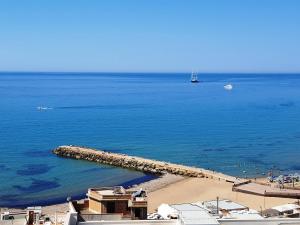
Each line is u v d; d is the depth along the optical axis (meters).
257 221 50.50
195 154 181.12
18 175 146.00
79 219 52.81
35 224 77.81
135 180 144.12
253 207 107.62
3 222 78.88
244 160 171.50
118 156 167.75
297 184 132.12
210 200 108.81
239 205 97.19
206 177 143.38
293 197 116.19
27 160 167.75
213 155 179.62
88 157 171.50
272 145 199.88
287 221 50.59
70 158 173.75
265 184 130.62
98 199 65.44
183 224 48.22
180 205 88.00
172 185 134.38
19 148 188.12
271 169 158.38
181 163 166.62
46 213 100.38
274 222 50.47
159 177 148.12
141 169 156.75
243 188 123.06
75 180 142.25
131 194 67.88
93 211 66.50
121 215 60.53
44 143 199.75
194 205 87.75
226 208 93.06
